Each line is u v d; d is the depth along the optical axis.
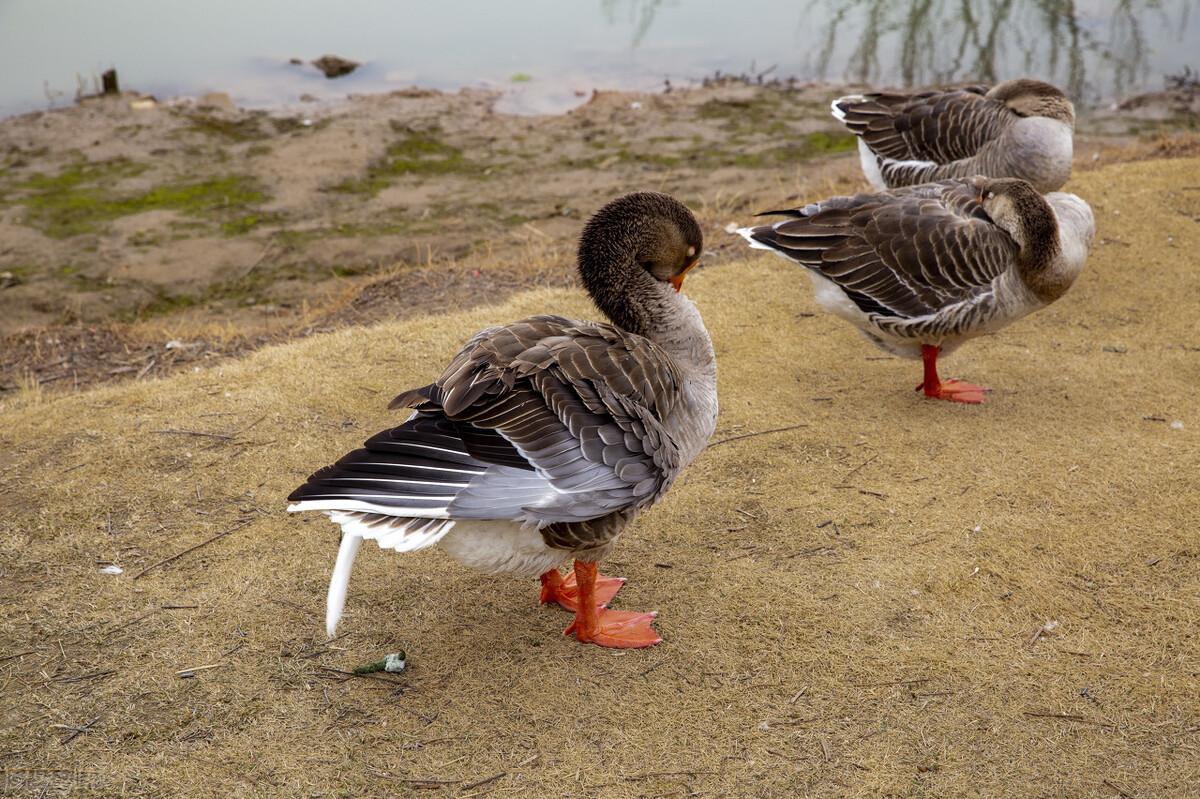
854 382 2.78
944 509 2.38
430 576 2.27
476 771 1.95
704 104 5.39
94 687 2.06
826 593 2.21
